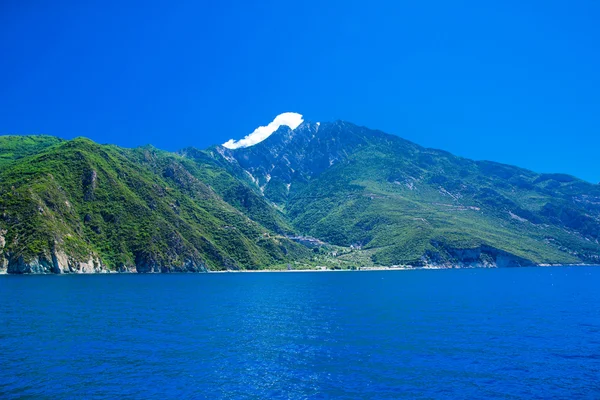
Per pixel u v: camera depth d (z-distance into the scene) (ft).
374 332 233.76
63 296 400.26
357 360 176.04
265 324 259.19
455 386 144.97
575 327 247.50
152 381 148.97
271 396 136.77
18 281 579.48
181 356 181.06
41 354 180.75
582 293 488.02
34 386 142.31
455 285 629.51
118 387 142.72
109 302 361.30
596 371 160.04
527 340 211.82
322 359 177.78
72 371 158.10
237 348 195.83
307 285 627.87
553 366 166.40
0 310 303.07
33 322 254.88
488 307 346.54
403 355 183.52
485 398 134.72
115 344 200.64
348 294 472.85
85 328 238.27
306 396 136.98
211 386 145.07
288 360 176.04
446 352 188.14
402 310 327.47
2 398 131.75
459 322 266.57
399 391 140.77
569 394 137.69
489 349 193.26
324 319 280.10
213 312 311.47
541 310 326.44
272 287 581.53
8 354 180.04
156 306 341.62
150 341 208.23
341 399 134.62
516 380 150.61
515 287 586.86
